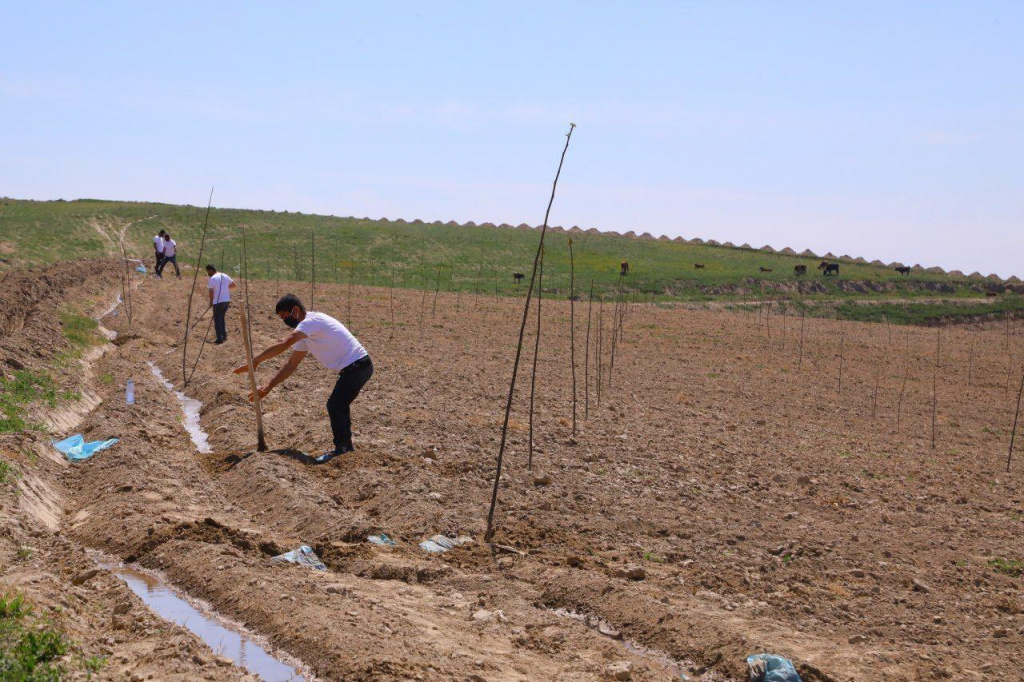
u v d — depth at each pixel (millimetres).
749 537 8969
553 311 35469
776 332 33688
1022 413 21078
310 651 5617
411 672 5250
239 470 9836
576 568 7590
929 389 23953
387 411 13672
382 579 7176
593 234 94688
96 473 9297
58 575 6316
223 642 5816
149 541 7391
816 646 6191
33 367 13062
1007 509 11258
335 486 9711
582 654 5949
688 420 15883
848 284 80125
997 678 5855
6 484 7781
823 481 11984
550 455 11844
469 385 17047
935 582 8062
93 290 28516
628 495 10180
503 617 6484
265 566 7062
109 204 82750
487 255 74375
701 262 83625
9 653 4688
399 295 38344
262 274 60219
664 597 6980
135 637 5543
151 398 13148
